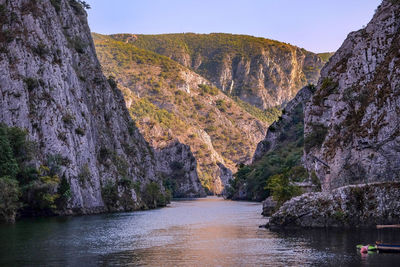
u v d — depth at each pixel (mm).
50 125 110938
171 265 48125
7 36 112500
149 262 49688
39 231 74625
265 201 111250
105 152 142375
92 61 164250
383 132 76500
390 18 88125
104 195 131500
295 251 53656
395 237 59375
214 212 126875
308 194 71562
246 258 51062
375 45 88250
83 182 118125
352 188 68562
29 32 116688
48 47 119500
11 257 52125
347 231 65000
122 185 143500
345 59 113188
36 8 122375
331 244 56688
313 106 112625
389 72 80562
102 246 60188
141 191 161125
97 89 156375
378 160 76750
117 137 159750
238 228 79562
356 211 67562
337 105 90750
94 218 102875
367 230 65000
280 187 89625
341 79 108688
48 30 123562
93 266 47750
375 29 89750
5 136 95562
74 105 125375
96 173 127688
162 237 69125
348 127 85875
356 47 96562
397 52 81312
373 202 67188
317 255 51000
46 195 99125
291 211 70750
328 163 87438
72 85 129500
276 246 57531
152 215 115688
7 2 118188
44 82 114438
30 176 99062
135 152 174500
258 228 77812
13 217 88500
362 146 80000
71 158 113625
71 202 110438
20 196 94625
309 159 107688
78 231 75750
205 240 65312
